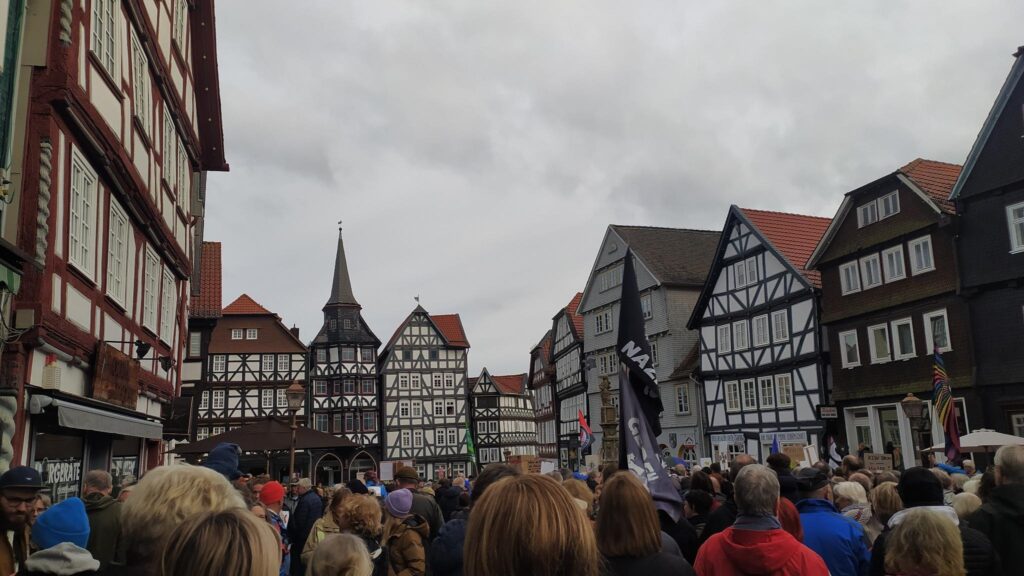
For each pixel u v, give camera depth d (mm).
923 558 4012
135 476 16328
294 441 15156
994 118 23688
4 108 8531
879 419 28750
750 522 4207
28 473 4555
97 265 11773
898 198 27578
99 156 11391
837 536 5570
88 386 11461
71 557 3191
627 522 3729
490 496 2322
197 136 20906
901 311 27406
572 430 55781
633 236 46562
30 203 9211
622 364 7594
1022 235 22953
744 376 36531
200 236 24172
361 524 6480
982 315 24109
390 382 69625
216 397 60188
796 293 33094
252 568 2062
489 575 2191
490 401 76875
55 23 9672
